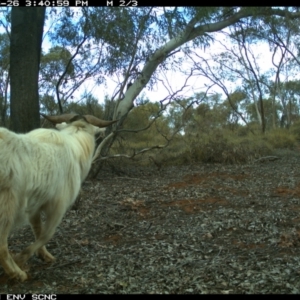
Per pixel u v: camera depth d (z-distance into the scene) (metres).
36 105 10.54
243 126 28.62
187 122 21.92
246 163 15.71
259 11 15.95
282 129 23.84
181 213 8.20
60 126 5.73
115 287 4.69
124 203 8.94
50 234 5.02
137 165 15.34
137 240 6.54
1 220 4.38
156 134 20.88
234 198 9.49
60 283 4.87
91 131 5.72
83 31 12.16
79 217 7.81
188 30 13.80
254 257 5.65
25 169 4.50
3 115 16.78
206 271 5.12
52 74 15.68
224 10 15.65
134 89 13.93
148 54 13.07
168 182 11.91
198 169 14.40
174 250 5.98
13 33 10.41
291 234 6.61
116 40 12.23
